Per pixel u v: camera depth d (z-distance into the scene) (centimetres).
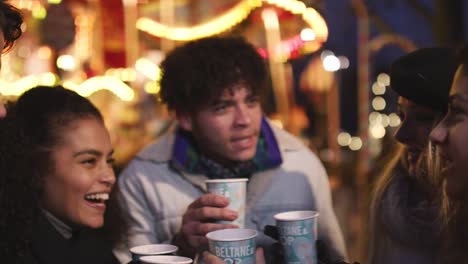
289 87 671
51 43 448
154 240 252
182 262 174
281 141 259
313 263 190
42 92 208
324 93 759
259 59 241
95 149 203
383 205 212
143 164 258
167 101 249
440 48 200
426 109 196
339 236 263
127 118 606
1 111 172
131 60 566
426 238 194
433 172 188
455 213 163
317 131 770
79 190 201
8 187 188
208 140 238
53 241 196
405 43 675
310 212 196
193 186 251
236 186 204
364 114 655
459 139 149
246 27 535
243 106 234
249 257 180
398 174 214
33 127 199
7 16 184
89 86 546
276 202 251
